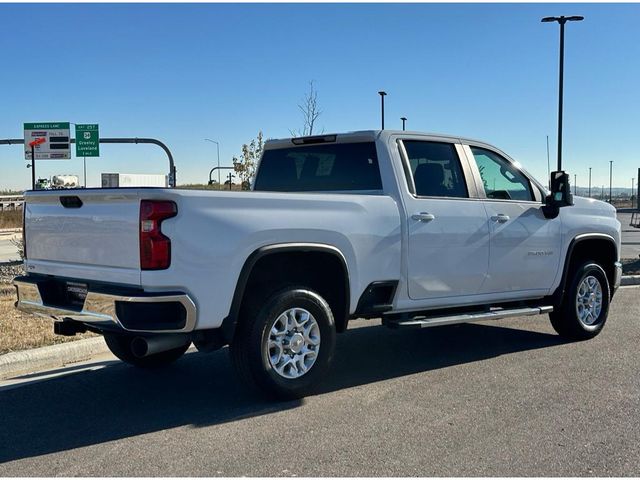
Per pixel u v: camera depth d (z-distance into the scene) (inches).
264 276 206.4
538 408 197.6
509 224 259.0
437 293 238.4
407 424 184.2
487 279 253.1
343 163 247.0
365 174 238.8
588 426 182.2
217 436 176.6
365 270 216.8
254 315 195.3
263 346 196.1
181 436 176.9
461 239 242.4
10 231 1298.0
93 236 189.0
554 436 174.7
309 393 208.4
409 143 241.3
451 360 259.1
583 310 294.5
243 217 188.1
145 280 174.4
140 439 175.2
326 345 209.8
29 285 208.8
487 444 169.2
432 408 198.4
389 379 231.6
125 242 179.2
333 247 206.8
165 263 174.6
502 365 250.1
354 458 160.7
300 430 180.1
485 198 256.4
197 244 178.7
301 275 214.7
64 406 204.2
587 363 252.2
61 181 2034.9
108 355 271.0
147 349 178.4
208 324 182.2
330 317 210.2
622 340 293.7
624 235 1024.2
